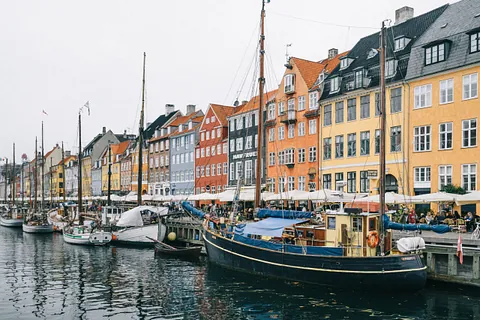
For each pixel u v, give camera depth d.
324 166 43.25
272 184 50.66
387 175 37.06
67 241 42.53
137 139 90.56
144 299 20.31
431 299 18.97
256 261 23.62
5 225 70.62
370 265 19.53
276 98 50.66
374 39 42.62
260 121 28.62
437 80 33.50
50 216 61.84
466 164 31.41
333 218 21.81
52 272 26.95
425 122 34.12
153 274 25.95
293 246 22.03
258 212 25.83
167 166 77.19
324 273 20.69
